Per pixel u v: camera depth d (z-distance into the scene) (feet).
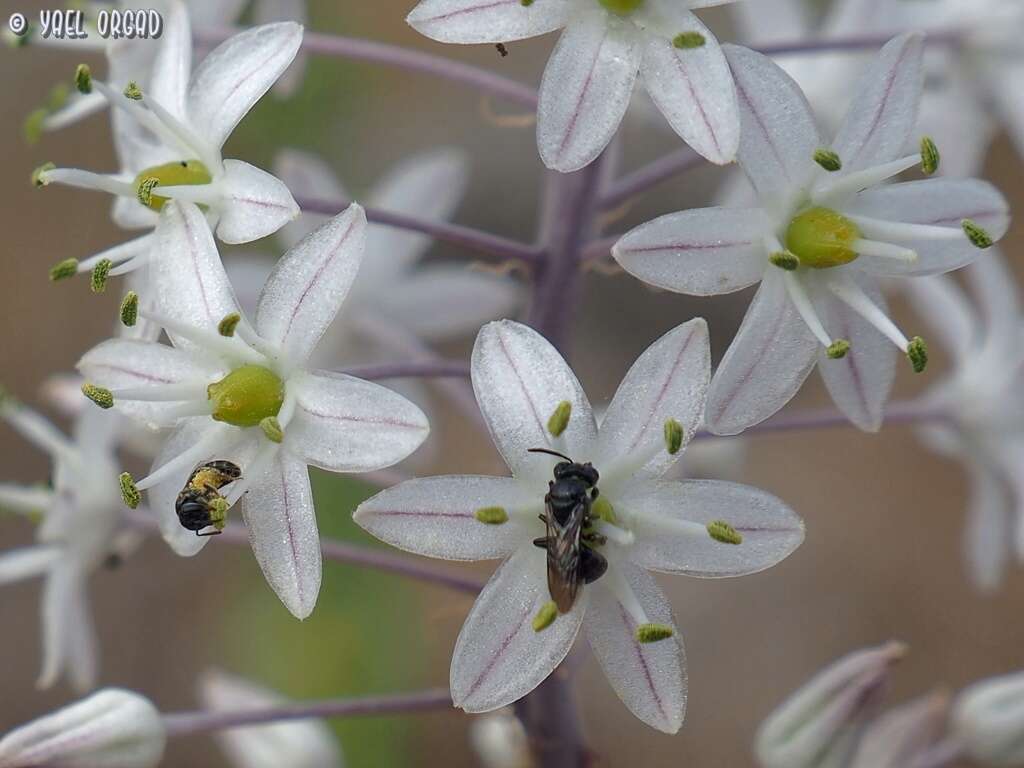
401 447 0.30
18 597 0.67
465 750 0.62
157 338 0.33
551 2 0.31
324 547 0.36
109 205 0.73
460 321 0.46
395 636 0.45
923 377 0.74
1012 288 0.41
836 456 0.72
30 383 0.71
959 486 0.71
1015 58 0.41
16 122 0.74
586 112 0.31
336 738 0.45
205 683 0.42
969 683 0.68
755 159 0.31
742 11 0.44
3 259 0.73
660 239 0.30
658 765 0.65
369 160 0.68
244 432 0.31
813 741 0.37
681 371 0.30
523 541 0.30
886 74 0.31
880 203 0.32
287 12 0.40
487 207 0.69
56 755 0.34
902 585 0.69
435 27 0.31
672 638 0.30
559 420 0.30
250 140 0.49
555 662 0.30
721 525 0.30
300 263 0.31
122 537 0.39
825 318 0.32
